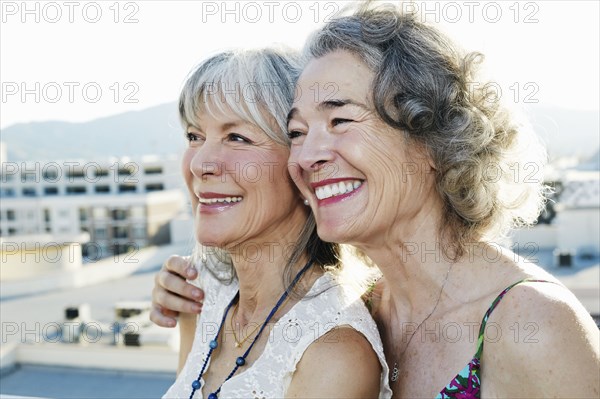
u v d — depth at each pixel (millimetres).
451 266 1118
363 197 1095
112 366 4676
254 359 1237
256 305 1325
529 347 913
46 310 7445
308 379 1094
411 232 1143
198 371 1352
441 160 1085
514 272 1031
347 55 1081
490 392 989
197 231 1269
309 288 1234
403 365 1162
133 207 18375
